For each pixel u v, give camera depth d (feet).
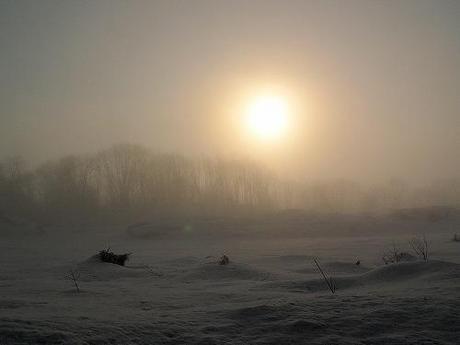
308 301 29.94
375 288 37.63
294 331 24.11
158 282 51.80
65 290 41.42
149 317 27.27
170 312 29.55
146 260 90.07
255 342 22.66
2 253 119.03
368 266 71.05
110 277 57.00
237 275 56.90
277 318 26.27
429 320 25.08
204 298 35.88
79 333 22.80
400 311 26.61
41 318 25.63
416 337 22.88
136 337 23.00
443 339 22.61
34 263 83.92
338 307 28.07
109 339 22.40
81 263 67.00
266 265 76.54
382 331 24.00
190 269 63.21
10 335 21.88
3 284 48.49
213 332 24.16
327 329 24.34
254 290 40.45
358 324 24.89
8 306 31.48
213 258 89.56
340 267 65.98
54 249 136.05
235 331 24.41
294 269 65.98
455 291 31.07
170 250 130.82
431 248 102.78
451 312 25.95
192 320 26.43
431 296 29.60
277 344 22.48
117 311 29.99
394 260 71.82
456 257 79.15
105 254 69.77
